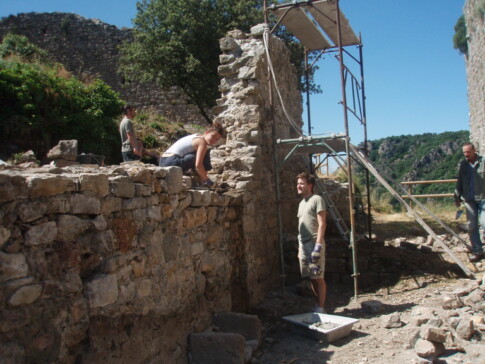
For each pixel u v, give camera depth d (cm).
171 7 1570
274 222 716
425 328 411
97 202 308
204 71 1546
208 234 490
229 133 666
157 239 384
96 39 2259
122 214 338
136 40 1764
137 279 350
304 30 808
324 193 829
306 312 577
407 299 582
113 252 323
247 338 467
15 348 237
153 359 362
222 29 1542
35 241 257
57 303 267
